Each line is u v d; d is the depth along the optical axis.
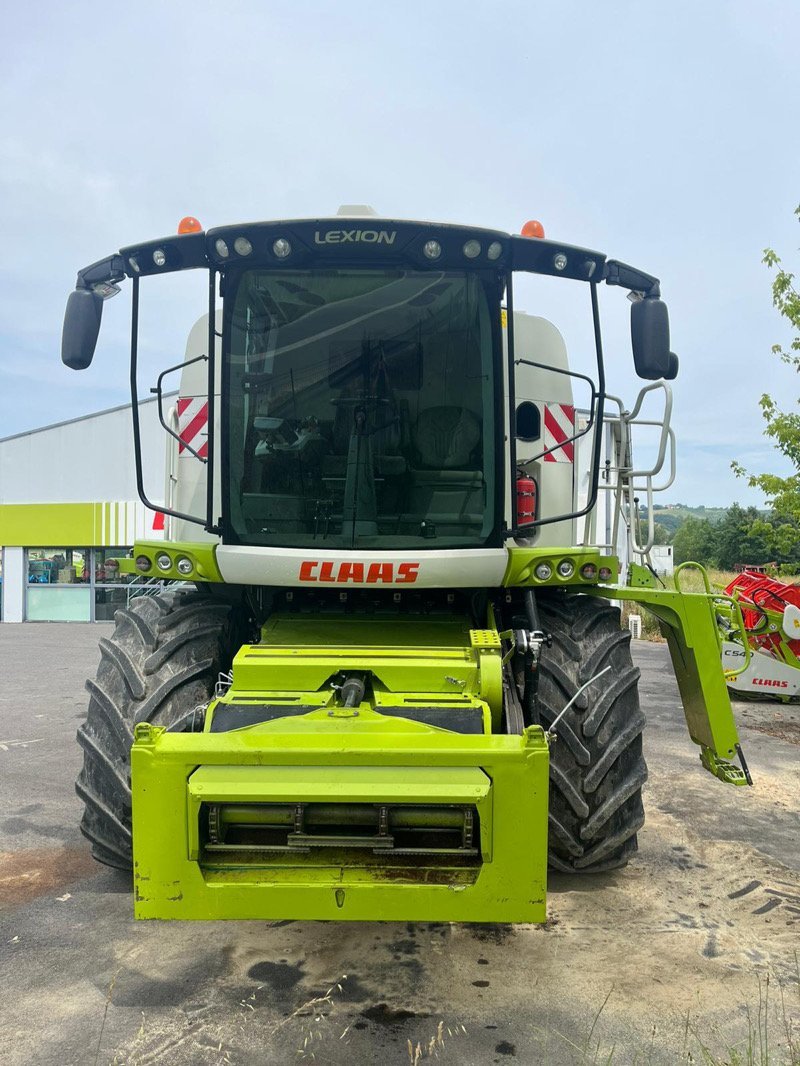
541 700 3.76
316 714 3.18
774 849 4.91
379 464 4.07
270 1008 3.22
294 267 3.97
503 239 3.81
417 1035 3.04
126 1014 3.18
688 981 3.42
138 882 2.93
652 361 3.98
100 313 4.06
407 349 4.04
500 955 3.65
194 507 4.91
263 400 4.06
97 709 3.79
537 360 4.76
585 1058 2.90
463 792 2.88
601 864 3.84
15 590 24.45
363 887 2.88
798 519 9.40
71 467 24.61
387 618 4.21
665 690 10.38
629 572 4.62
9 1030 3.07
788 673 8.85
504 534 4.04
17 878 4.49
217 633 3.99
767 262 9.32
